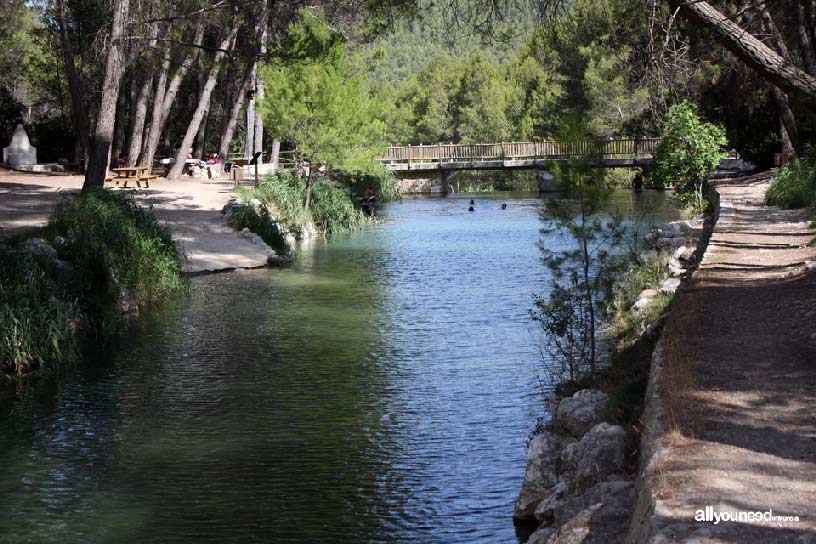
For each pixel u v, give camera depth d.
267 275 23.31
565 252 13.55
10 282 14.83
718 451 6.13
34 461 10.48
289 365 14.49
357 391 13.04
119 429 11.56
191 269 22.89
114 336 16.44
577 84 69.00
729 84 37.41
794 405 7.08
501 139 93.56
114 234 18.78
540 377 13.41
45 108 73.88
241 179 40.88
